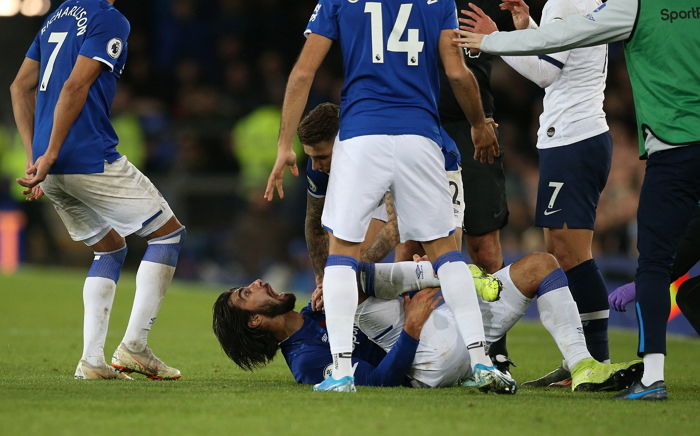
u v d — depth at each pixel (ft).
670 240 53.98
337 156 54.03
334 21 54.49
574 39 54.34
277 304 58.75
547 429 44.01
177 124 185.06
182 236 65.67
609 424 45.47
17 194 187.01
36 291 139.33
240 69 196.44
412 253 68.08
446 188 54.70
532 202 155.02
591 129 64.59
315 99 184.55
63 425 43.50
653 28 53.88
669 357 84.84
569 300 58.03
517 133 176.55
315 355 58.03
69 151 61.93
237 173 181.47
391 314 58.70
